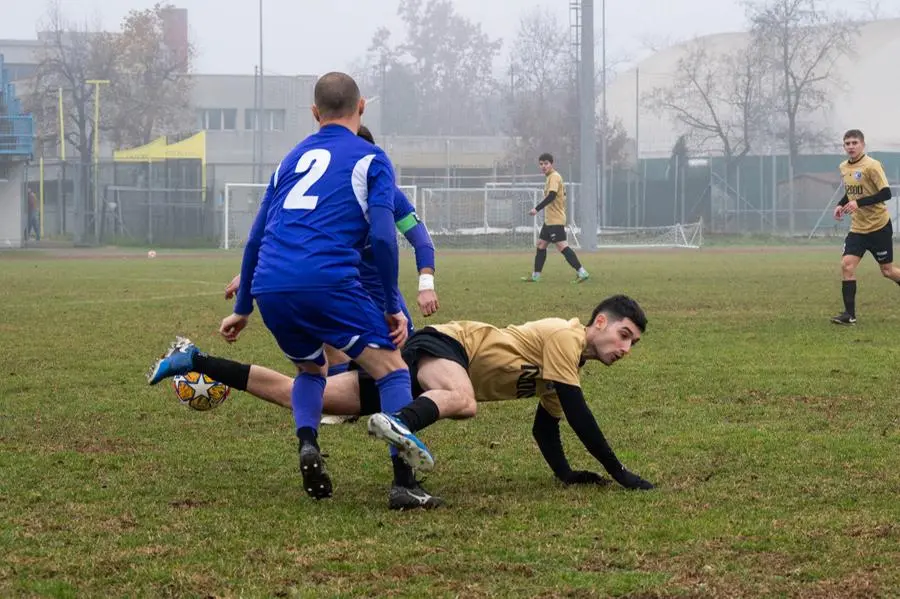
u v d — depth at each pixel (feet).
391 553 16.84
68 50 258.37
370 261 21.66
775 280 82.94
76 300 66.59
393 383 20.02
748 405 30.55
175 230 184.55
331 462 23.85
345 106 20.54
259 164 197.77
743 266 106.11
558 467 22.13
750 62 244.22
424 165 278.26
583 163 151.02
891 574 15.67
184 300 66.74
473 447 25.43
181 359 21.74
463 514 19.29
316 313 19.19
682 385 33.86
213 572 15.99
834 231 209.26
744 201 211.00
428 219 194.90
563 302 62.59
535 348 21.15
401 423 18.57
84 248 173.27
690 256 134.92
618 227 215.10
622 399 31.60
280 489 21.42
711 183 212.02
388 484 21.85
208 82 264.72
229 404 30.99
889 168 245.04
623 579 15.55
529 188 196.03
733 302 63.10
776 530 18.01
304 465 19.17
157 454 24.71
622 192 218.38
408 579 15.65
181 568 16.17
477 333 21.25
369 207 19.69
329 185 19.57
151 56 249.34
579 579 15.57
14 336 47.24
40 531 18.24
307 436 19.75
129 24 247.70
